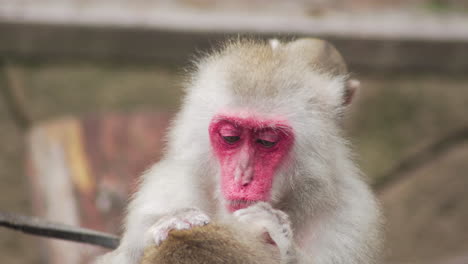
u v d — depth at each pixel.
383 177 16.84
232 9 16.19
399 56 15.87
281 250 6.39
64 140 14.04
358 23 15.71
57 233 7.97
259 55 7.75
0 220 7.74
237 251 6.07
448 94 16.42
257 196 7.32
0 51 15.80
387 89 16.30
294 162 7.50
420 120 16.53
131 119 14.24
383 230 8.23
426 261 16.80
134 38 15.65
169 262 6.03
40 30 15.62
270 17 15.70
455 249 16.77
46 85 16.19
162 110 14.87
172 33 15.50
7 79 16.12
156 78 16.09
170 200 7.67
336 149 7.70
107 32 15.62
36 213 13.43
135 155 13.70
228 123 7.43
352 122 16.38
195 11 15.93
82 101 16.23
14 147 16.31
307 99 7.56
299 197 7.58
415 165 16.83
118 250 7.87
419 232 16.86
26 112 16.25
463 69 16.12
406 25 15.91
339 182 7.64
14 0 16.05
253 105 7.39
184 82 8.43
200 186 7.73
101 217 12.77
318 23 15.55
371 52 15.73
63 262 12.58
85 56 15.93
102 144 13.86
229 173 7.41
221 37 15.38
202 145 7.68
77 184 13.23
